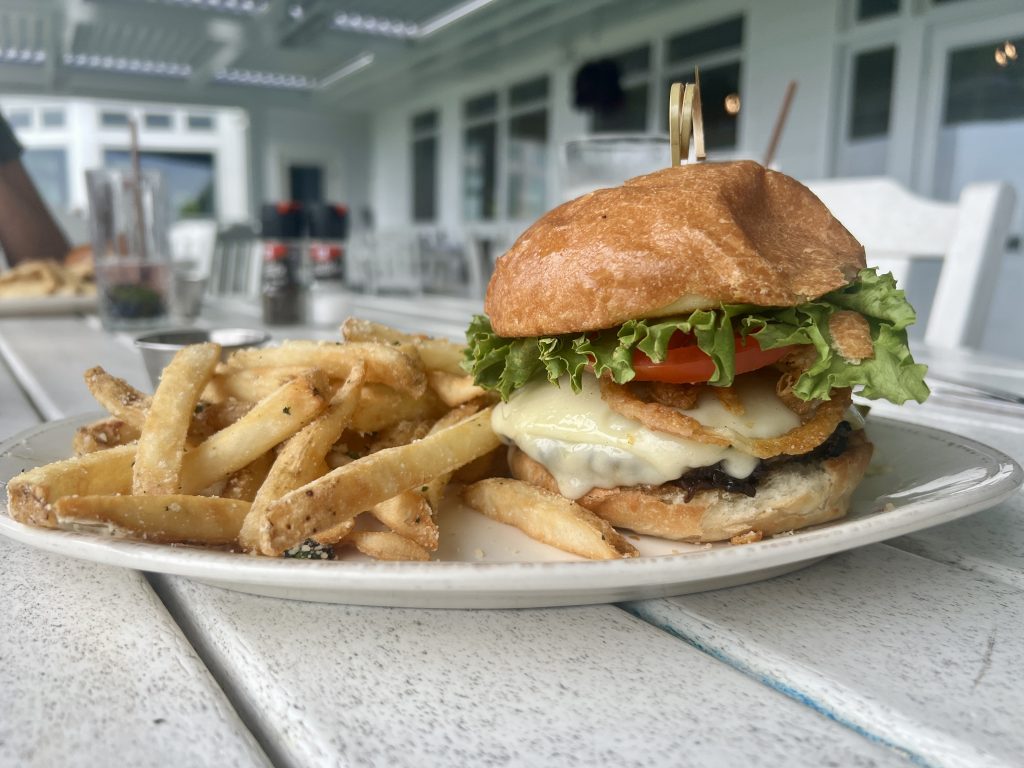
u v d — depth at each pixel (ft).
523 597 0.53
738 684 0.46
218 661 0.51
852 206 2.17
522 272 0.74
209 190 13.37
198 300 2.51
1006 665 0.47
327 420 0.71
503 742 0.40
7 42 7.97
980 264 1.83
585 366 0.73
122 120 13.11
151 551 0.53
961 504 0.60
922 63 4.90
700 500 0.68
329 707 0.43
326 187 12.82
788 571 0.61
